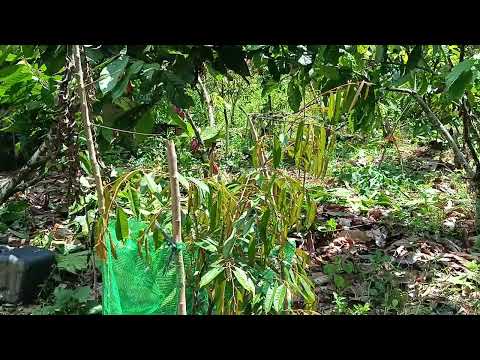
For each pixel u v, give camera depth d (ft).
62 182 20.36
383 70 14.61
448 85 11.16
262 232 8.30
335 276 13.09
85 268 13.24
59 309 11.44
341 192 18.89
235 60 10.10
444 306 12.55
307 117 8.71
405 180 20.79
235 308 8.37
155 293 9.05
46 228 16.90
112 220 9.20
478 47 15.78
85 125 8.41
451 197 19.39
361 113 11.59
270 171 8.82
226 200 8.39
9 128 13.79
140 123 10.73
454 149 16.71
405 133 26.23
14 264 12.30
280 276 8.87
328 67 12.20
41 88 12.94
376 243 16.03
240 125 26.96
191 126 14.06
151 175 7.98
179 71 10.18
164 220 9.02
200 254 8.92
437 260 14.70
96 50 9.75
